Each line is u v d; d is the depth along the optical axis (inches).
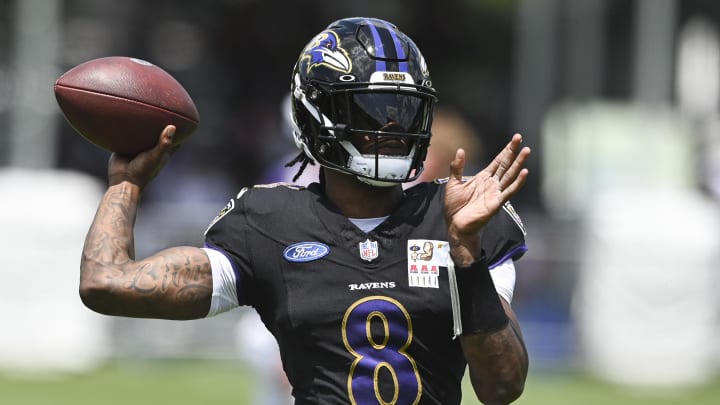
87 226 1403.8
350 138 464.1
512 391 463.5
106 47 2338.8
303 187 483.2
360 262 460.8
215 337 1445.6
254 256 468.4
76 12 2347.4
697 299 1422.2
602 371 1432.1
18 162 1782.7
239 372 1412.4
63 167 2026.3
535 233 1486.2
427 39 2566.4
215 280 466.3
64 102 483.2
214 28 2367.1
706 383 1430.9
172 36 2385.6
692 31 2361.0
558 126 2153.1
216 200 2030.0
